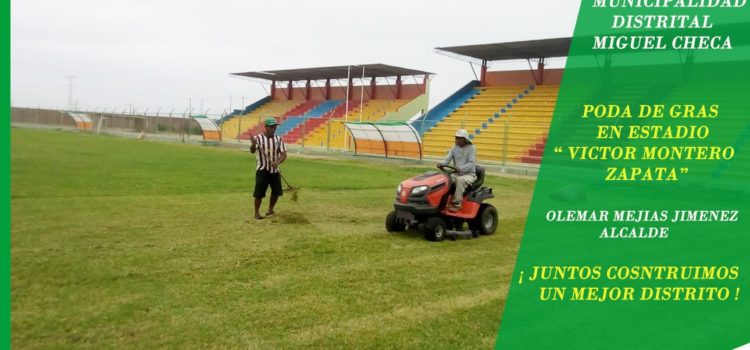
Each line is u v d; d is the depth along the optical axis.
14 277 5.89
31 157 19.67
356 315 5.17
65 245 7.32
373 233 9.00
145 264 6.57
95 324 4.73
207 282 5.99
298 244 7.89
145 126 48.19
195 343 4.45
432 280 6.39
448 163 9.15
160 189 13.26
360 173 20.50
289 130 46.06
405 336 4.73
